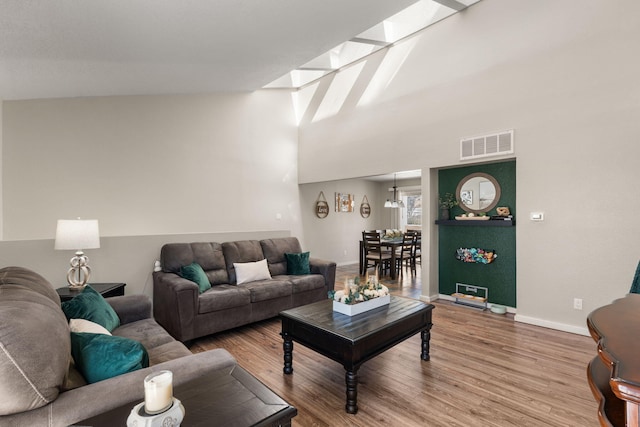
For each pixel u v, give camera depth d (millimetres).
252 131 6105
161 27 2768
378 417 2014
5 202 3928
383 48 5203
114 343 1415
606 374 939
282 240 4703
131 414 970
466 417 2004
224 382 1331
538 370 2588
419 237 7117
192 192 5363
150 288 3789
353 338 2070
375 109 5316
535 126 3607
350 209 8383
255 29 3166
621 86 3084
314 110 6418
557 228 3471
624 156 3074
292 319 2488
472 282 4539
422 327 2742
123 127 4719
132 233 4785
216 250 4023
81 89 4023
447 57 4398
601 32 3188
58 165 4238
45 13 2240
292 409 1154
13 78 3283
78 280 2998
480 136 4035
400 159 4961
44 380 1095
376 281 2955
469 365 2684
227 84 5121
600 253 3213
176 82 4508
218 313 3299
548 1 3518
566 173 3404
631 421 629
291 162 6684
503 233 4227
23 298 1279
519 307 3758
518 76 3738
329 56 5719
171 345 2070
